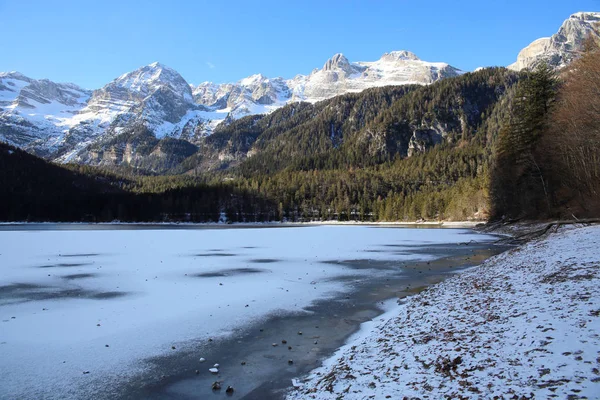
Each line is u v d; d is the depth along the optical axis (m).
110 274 23.44
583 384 5.31
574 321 7.62
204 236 62.69
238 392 8.11
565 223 30.72
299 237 59.06
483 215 88.50
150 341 11.36
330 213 148.62
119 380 8.78
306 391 7.82
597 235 19.97
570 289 10.12
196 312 14.49
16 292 18.22
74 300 16.52
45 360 9.92
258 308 15.05
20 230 82.94
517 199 56.19
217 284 19.98
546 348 6.76
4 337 11.69
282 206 147.88
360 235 62.31
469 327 9.27
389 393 6.65
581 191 39.88
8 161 163.25
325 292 17.91
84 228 97.50
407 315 12.37
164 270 24.97
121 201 142.38
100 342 11.27
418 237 55.31
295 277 22.06
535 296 10.45
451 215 106.75
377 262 28.36
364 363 8.59
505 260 20.16
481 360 7.07
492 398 5.64
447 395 6.09
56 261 29.92
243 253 35.66
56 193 152.88
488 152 162.62
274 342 11.22
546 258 16.30
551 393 5.31
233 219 139.75
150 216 138.50
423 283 19.67
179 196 152.00
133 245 45.03
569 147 38.62
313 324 12.92
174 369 9.38
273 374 9.01
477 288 13.86
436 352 8.10
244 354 10.31
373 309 14.74
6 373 9.14
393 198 139.62
